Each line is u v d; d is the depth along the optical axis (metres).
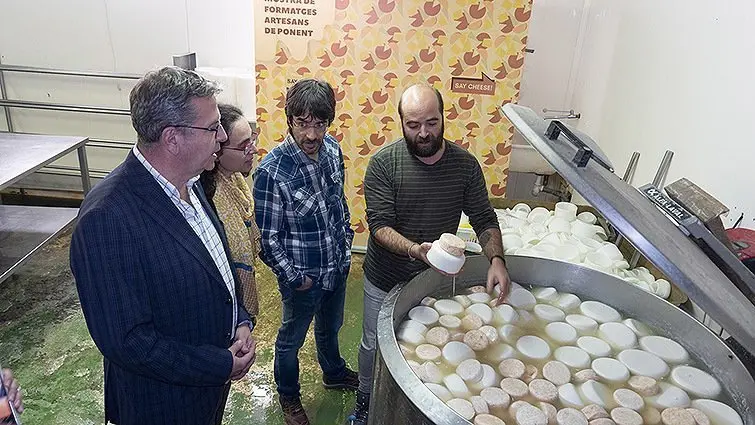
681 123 2.15
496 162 3.23
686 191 1.35
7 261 2.69
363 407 2.09
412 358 1.43
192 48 3.62
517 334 1.57
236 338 1.49
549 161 1.28
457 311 1.64
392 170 1.75
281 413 2.23
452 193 1.80
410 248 1.61
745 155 1.72
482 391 1.33
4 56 3.70
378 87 3.09
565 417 1.25
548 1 3.42
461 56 3.00
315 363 2.51
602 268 2.05
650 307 1.61
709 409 1.28
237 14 3.50
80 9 3.54
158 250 1.19
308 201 1.79
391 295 1.55
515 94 3.07
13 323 2.71
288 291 1.91
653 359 1.46
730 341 1.49
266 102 3.14
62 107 3.73
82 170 3.18
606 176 1.27
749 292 1.16
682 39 2.20
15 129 3.89
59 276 3.13
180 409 1.40
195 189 1.41
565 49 3.53
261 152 3.24
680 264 0.99
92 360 2.48
